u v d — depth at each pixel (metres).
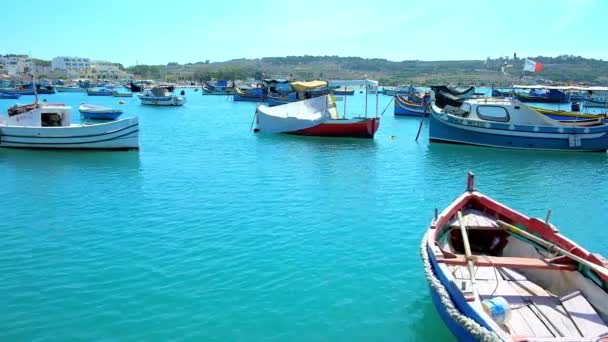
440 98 57.25
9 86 110.56
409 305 11.97
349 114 69.00
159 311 11.52
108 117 56.06
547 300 10.35
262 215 18.95
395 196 22.27
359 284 13.05
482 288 10.83
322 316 11.42
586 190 24.16
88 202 20.56
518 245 12.48
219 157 32.19
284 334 10.67
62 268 13.82
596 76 163.25
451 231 13.01
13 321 11.02
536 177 27.16
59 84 147.88
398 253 15.21
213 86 130.00
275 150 35.44
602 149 34.75
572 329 9.25
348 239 16.42
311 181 25.11
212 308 11.70
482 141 36.94
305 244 15.88
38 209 19.44
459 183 25.23
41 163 28.83
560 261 10.58
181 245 15.64
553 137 34.94
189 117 62.22
